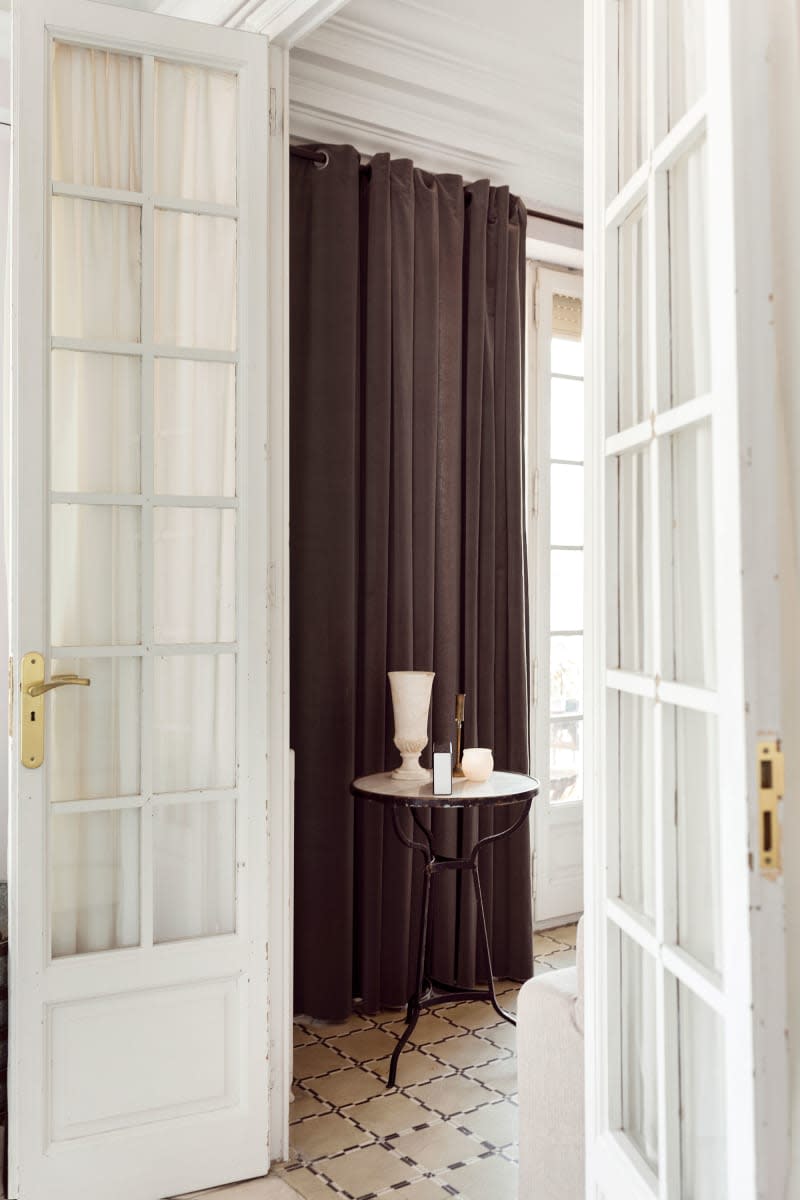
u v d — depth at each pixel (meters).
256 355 2.60
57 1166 2.34
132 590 2.50
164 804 2.50
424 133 3.71
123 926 2.48
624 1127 1.39
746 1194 0.90
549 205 4.25
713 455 1.02
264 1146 2.53
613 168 1.44
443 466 3.81
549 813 4.52
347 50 3.36
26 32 2.37
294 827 3.48
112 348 2.46
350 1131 2.74
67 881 2.43
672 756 1.21
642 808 1.35
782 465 0.99
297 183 3.51
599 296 1.46
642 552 1.34
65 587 2.44
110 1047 2.41
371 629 3.58
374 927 3.56
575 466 4.68
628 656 1.39
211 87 2.59
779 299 0.99
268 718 2.68
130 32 2.46
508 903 3.94
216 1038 2.51
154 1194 2.42
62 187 2.42
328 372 3.50
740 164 0.93
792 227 0.99
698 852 1.14
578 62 3.66
